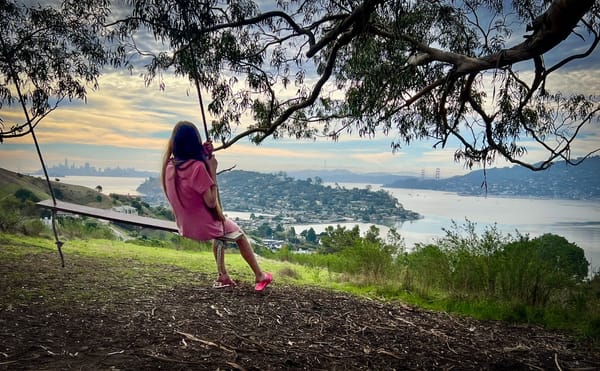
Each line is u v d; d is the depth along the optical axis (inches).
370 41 283.6
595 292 247.4
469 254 280.4
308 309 201.9
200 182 187.5
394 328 186.9
